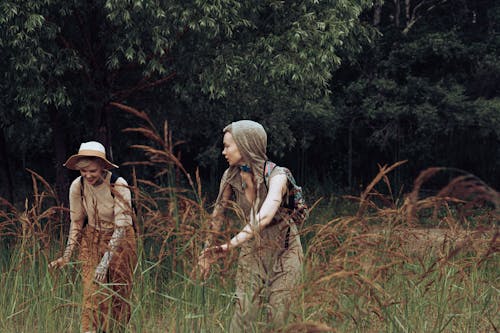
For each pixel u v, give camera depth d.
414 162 20.09
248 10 9.75
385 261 3.21
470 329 3.68
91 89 10.09
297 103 12.48
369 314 3.23
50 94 8.79
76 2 8.87
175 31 8.74
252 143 3.52
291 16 9.82
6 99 9.81
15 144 16.05
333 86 19.52
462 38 20.11
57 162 11.29
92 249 3.84
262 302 2.92
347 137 21.28
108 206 4.26
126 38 8.53
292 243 3.43
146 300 3.41
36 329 3.89
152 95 11.61
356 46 12.27
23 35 8.20
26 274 4.28
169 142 2.72
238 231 3.02
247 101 12.02
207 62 9.42
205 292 3.12
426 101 18.23
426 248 3.73
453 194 2.27
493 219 3.55
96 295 3.86
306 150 21.56
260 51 9.89
